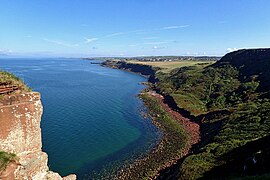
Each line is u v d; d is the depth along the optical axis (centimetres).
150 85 14212
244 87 9256
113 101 9800
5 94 1895
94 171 4556
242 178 2494
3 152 1816
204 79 11750
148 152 5375
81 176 4378
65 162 4762
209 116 7406
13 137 1905
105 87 13162
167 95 10825
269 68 10000
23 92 2009
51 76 17350
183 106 8812
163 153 5300
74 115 7544
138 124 7156
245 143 4172
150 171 4562
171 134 6412
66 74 19188
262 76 9712
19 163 1836
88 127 6606
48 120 6888
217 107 8625
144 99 10350
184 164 4009
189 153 5216
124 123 7175
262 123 5256
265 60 11044
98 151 5303
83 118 7331
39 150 2070
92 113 7925
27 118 1981
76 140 5719
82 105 8856
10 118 1889
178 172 3847
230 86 10112
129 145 5706
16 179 1767
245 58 12612
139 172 4541
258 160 3067
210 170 3566
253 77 9962
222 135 5191
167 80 13775
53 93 10806
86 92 11438
